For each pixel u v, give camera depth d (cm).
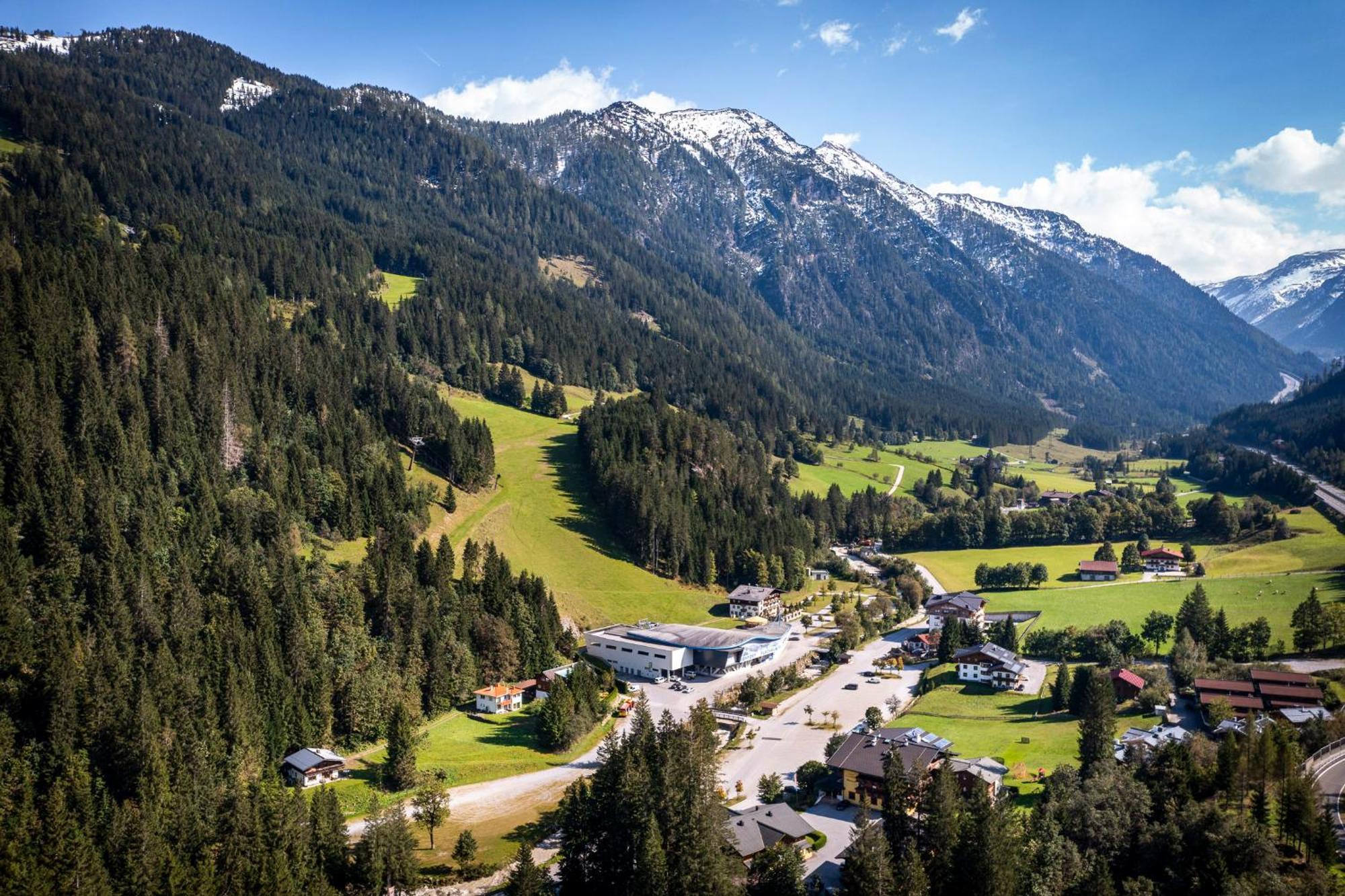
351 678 15300
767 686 19012
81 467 16738
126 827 10456
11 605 13238
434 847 12156
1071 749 14312
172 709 12962
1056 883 9738
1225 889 8931
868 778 12912
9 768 11319
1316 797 9769
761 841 11281
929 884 9819
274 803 11119
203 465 18688
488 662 18250
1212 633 18650
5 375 16925
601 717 17325
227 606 15275
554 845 12200
